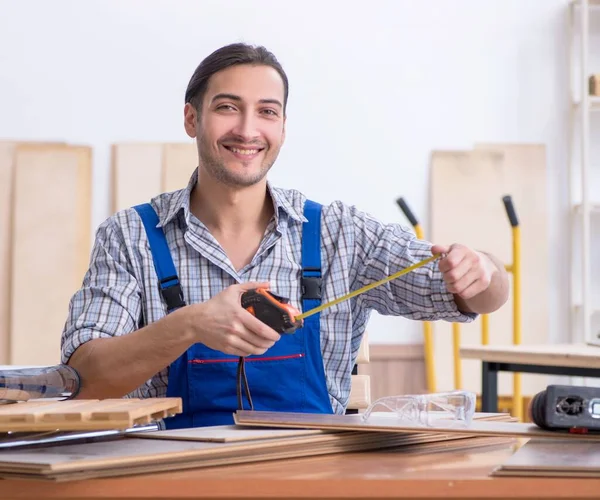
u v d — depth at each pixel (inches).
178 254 95.7
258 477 46.8
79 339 87.8
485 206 209.6
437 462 54.1
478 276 81.0
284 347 90.7
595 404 59.7
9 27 200.1
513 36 211.8
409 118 209.3
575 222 211.9
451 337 206.7
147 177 202.4
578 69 212.8
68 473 47.2
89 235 201.0
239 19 205.6
